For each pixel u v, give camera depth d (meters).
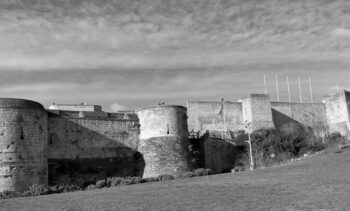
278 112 81.69
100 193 32.62
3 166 43.56
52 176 49.84
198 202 26.72
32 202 28.81
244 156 69.75
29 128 46.06
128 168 55.19
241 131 77.19
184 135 56.16
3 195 38.91
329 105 85.75
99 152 53.91
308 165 47.25
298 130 80.69
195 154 59.81
